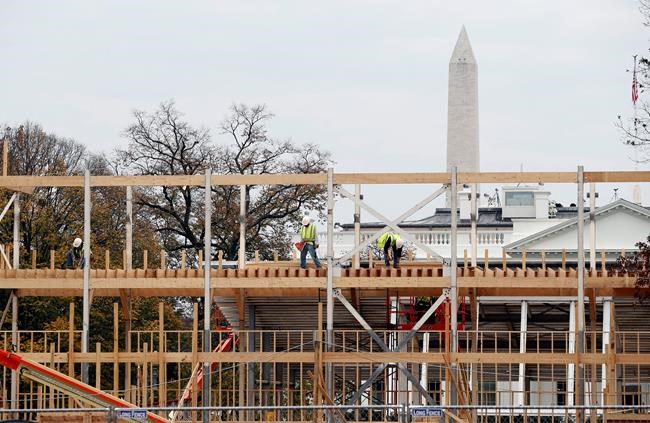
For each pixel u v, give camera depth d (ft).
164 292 438.40
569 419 415.64
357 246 410.52
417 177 409.49
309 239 428.97
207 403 404.77
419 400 472.44
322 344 405.59
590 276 408.87
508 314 491.72
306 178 411.34
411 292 438.81
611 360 401.29
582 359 401.49
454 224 406.41
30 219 627.87
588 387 459.73
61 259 606.55
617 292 417.28
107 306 594.65
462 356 400.67
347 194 412.16
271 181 412.16
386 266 429.38
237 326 481.87
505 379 532.32
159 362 403.13
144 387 402.72
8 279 416.87
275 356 403.75
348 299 435.94
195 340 403.95
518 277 404.57
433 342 520.42
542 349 510.99
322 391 387.14
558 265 626.23
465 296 444.96
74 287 415.64
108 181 417.28
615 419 408.67
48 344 574.97
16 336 431.02
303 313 461.37
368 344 463.83
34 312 582.35
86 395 378.12
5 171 432.66
